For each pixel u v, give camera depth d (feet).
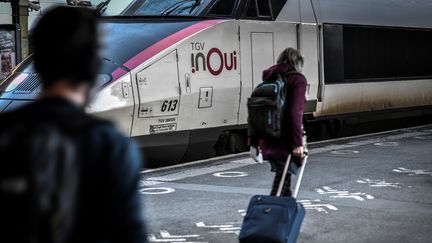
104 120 4.81
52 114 4.66
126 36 32.24
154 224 20.21
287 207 14.64
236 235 18.93
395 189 25.49
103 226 4.71
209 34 33.99
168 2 34.71
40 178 4.30
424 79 52.60
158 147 32.07
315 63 41.14
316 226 19.65
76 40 4.83
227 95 35.04
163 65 31.86
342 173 29.40
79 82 4.92
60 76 4.84
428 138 43.65
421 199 23.58
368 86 46.37
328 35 42.42
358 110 45.50
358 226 19.63
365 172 29.66
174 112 32.45
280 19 38.58
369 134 46.52
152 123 31.58
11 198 4.25
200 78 33.47
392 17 49.06
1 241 4.27
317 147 39.34
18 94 31.76
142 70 31.07
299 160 17.20
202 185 27.07
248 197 24.44
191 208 22.53
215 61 34.27
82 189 4.58
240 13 35.91
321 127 43.80
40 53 4.84
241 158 35.04
